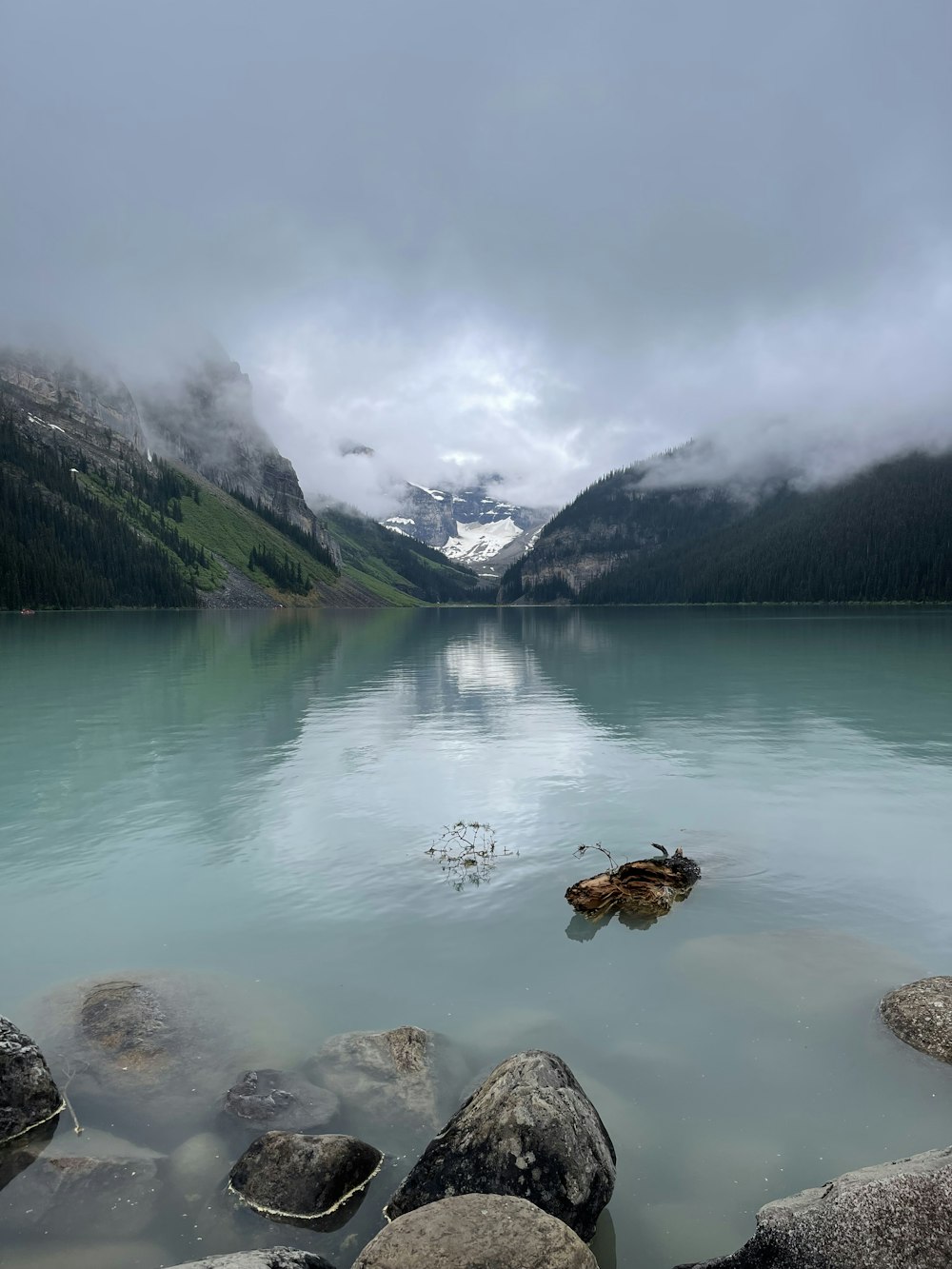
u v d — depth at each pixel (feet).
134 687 108.88
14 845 40.55
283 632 275.39
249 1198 16.14
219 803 48.49
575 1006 24.11
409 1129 18.53
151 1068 20.80
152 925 30.55
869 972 25.90
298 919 31.17
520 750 64.59
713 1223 15.52
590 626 333.21
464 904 32.50
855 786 52.03
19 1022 22.98
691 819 44.60
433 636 264.11
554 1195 15.24
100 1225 15.48
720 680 116.98
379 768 57.88
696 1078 20.29
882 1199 13.67
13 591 452.35
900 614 424.46
